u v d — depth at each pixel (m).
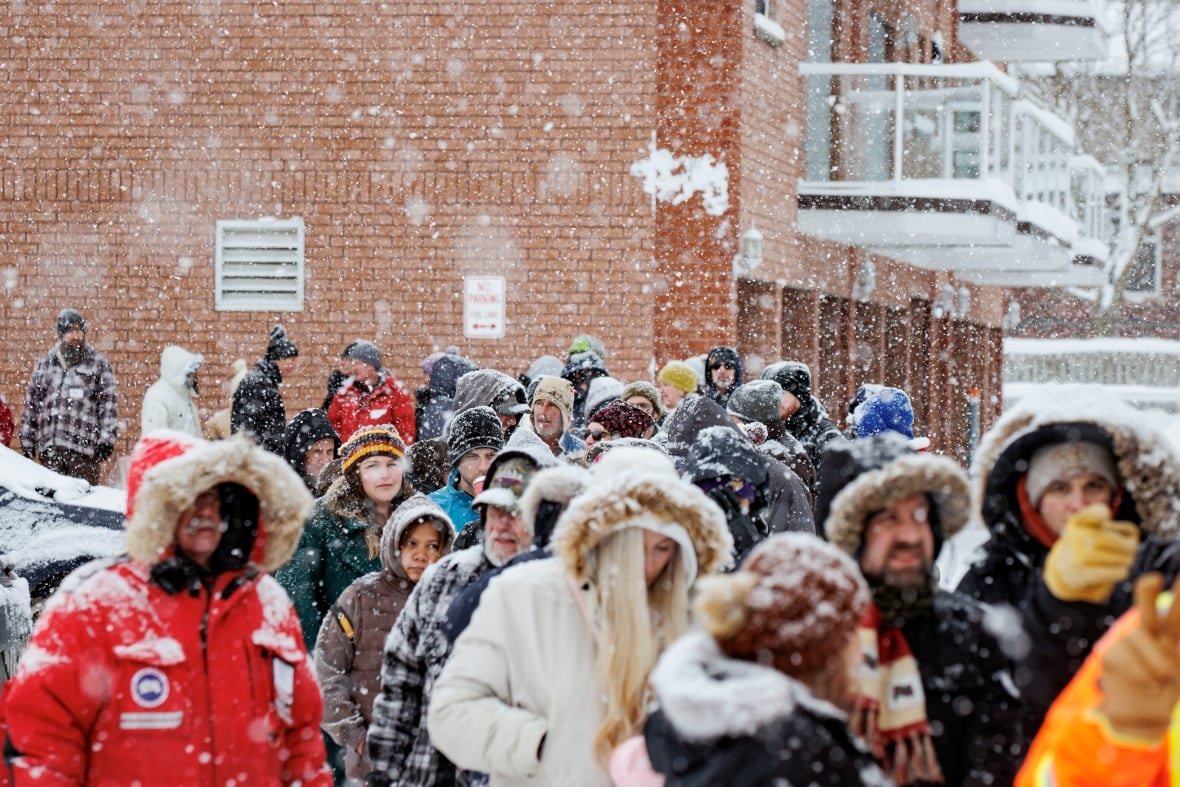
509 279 20.34
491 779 5.36
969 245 24.06
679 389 14.15
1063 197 28.80
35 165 20.86
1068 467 4.87
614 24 20.14
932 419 29.86
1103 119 61.06
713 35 19.97
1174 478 4.85
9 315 20.86
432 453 11.15
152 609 5.23
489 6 20.34
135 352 20.81
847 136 22.56
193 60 20.75
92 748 5.20
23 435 17.09
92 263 20.83
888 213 22.06
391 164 20.53
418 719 6.61
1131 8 58.78
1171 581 4.39
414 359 20.50
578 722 5.10
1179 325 63.44
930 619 4.51
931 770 4.39
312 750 5.59
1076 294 62.75
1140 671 3.32
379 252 20.55
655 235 20.12
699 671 3.62
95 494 10.73
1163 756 3.34
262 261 20.69
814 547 3.68
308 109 20.62
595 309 20.20
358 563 8.71
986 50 32.50
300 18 20.64
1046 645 4.46
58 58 20.86
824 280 23.61
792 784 3.51
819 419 12.90
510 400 12.32
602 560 5.12
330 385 17.62
